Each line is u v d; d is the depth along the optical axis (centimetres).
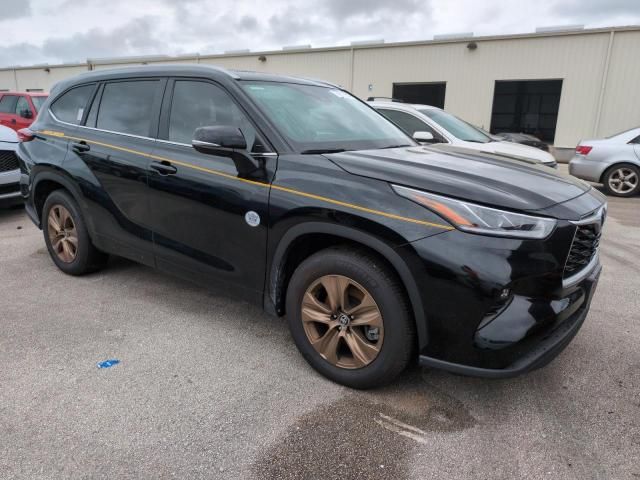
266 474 201
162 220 328
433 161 274
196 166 302
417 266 222
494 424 236
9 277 422
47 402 245
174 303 373
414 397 257
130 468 203
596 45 1705
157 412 240
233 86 302
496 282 212
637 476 203
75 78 420
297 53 2278
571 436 228
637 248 558
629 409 249
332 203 242
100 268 430
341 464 208
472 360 223
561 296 234
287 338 320
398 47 2048
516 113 2625
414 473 203
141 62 2744
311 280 263
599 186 1078
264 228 271
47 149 409
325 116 327
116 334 321
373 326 244
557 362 296
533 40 1806
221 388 262
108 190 361
